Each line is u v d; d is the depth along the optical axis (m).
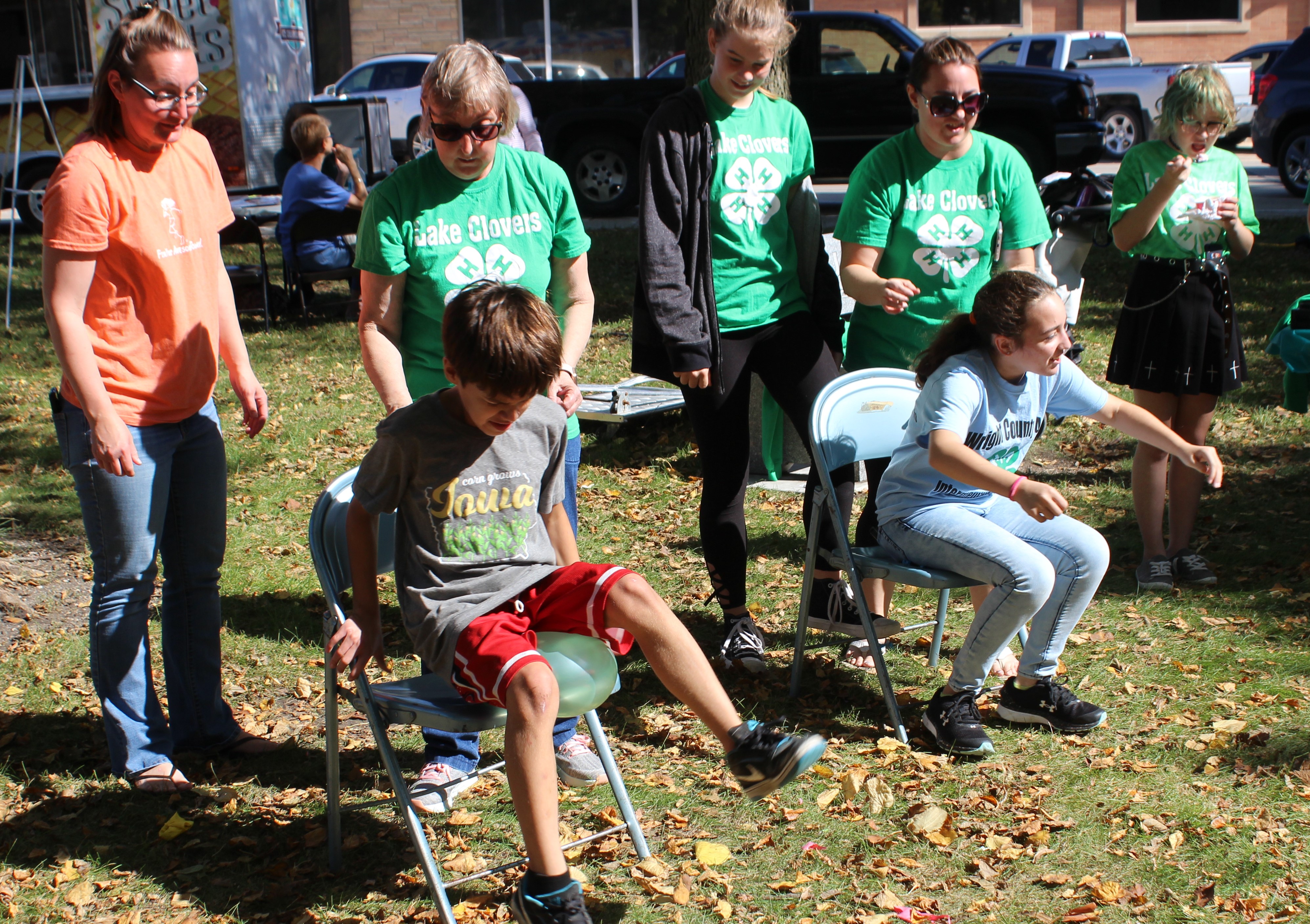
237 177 14.15
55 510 5.96
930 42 3.78
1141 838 3.01
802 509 5.76
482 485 2.77
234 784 3.44
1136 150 4.58
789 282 4.03
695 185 3.79
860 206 3.87
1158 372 4.57
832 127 14.82
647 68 21.97
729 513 4.05
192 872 3.00
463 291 2.62
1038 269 7.47
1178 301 4.52
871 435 3.86
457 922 2.77
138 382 3.13
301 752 3.65
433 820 3.24
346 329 10.32
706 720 2.69
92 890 2.92
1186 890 2.80
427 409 2.72
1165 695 3.80
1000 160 3.85
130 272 3.07
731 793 3.33
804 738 2.59
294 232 10.37
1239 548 5.08
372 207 3.21
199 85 3.03
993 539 3.38
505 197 3.29
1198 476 4.73
